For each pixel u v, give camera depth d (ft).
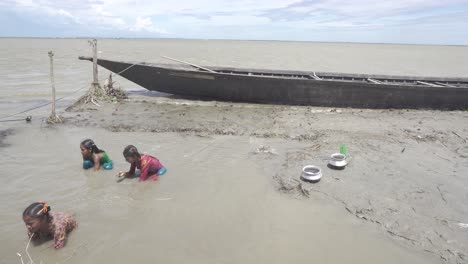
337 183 20.70
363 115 37.11
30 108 39.73
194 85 43.04
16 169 22.59
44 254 14.32
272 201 18.84
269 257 14.26
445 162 24.06
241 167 23.32
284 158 24.90
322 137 29.50
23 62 90.99
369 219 17.07
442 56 180.24
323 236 15.76
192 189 20.10
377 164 23.53
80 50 165.89
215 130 31.37
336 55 161.68
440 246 14.98
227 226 16.44
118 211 17.63
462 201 18.61
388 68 96.73
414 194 19.36
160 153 25.77
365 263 14.01
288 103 41.98
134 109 38.99
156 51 172.96
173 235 15.67
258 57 133.28
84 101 40.73
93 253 14.37
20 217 16.99
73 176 21.66
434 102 39.42
